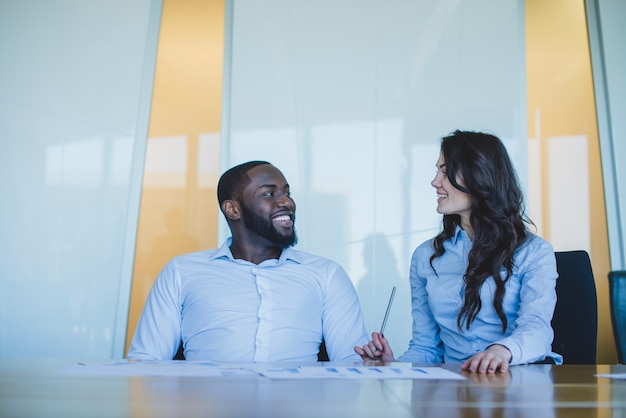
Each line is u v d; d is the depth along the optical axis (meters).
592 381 1.20
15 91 3.45
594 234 3.30
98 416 0.78
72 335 3.35
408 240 3.34
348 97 3.44
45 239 3.38
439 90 3.41
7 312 3.34
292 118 3.44
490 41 3.41
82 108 3.46
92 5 3.52
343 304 2.18
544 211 3.33
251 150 3.43
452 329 2.00
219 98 3.50
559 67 3.41
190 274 2.14
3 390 0.99
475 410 0.86
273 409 0.84
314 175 3.40
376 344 1.75
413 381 1.16
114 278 3.38
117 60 3.50
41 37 3.49
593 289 2.00
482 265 1.93
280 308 2.08
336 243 3.36
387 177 3.38
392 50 3.45
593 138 3.36
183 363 1.45
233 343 2.03
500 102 3.38
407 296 3.31
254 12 3.50
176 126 3.48
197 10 3.55
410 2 3.47
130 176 3.43
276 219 2.21
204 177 3.45
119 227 3.41
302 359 2.08
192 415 0.80
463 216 2.09
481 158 2.00
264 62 3.47
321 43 3.47
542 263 1.91
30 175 3.41
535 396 0.99
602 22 3.38
